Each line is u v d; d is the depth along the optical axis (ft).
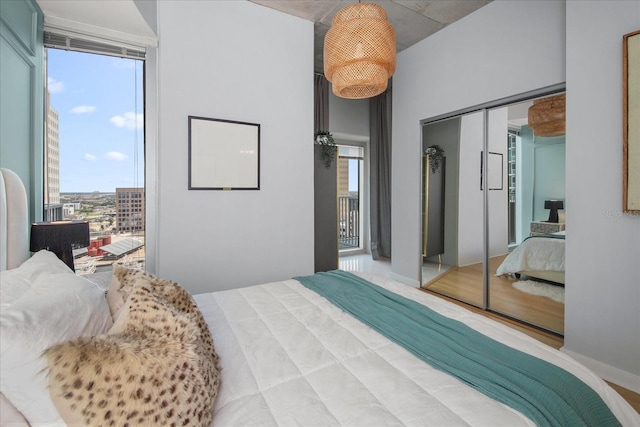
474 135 10.10
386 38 5.96
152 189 8.55
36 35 6.81
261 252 9.76
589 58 6.40
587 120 6.46
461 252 10.66
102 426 2.11
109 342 2.42
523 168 8.84
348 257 18.42
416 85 11.94
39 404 2.30
